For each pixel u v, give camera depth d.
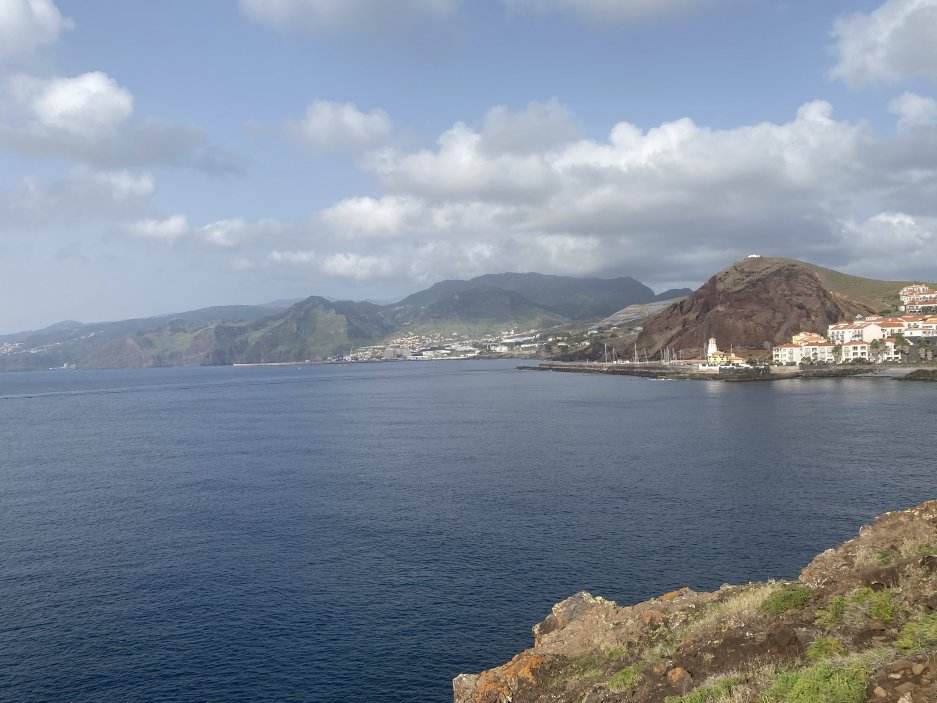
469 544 56.69
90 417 191.88
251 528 63.94
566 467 90.12
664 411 159.62
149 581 50.44
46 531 64.50
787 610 23.25
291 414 186.50
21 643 40.75
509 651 38.28
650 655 24.09
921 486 70.94
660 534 57.22
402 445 117.38
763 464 86.38
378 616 43.28
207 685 35.75
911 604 20.31
